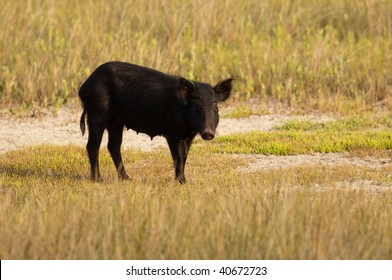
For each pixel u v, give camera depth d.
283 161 48.94
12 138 55.84
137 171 46.06
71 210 31.17
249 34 75.75
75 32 73.25
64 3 82.94
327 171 44.75
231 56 70.00
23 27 74.38
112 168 46.78
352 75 66.56
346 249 27.19
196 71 68.25
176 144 40.97
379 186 41.94
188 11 78.69
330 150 51.12
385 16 79.12
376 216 31.56
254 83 67.00
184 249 26.89
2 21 74.56
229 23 76.88
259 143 52.59
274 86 65.75
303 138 53.78
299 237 27.98
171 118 40.56
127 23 76.56
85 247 26.81
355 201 34.22
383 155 49.78
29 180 42.44
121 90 41.56
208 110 39.25
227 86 40.47
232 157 49.78
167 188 37.97
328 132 55.75
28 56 70.00
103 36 73.25
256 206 31.67
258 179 40.53
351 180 43.19
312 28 76.62
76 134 57.44
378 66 67.62
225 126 59.06
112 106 42.03
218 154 50.66
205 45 73.75
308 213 30.77
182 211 31.33
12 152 50.81
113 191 36.31
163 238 27.67
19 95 64.81
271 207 31.84
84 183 41.03
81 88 42.72
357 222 30.11
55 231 27.97
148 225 28.80
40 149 51.44
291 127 57.81
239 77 67.44
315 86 65.81
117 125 43.09
